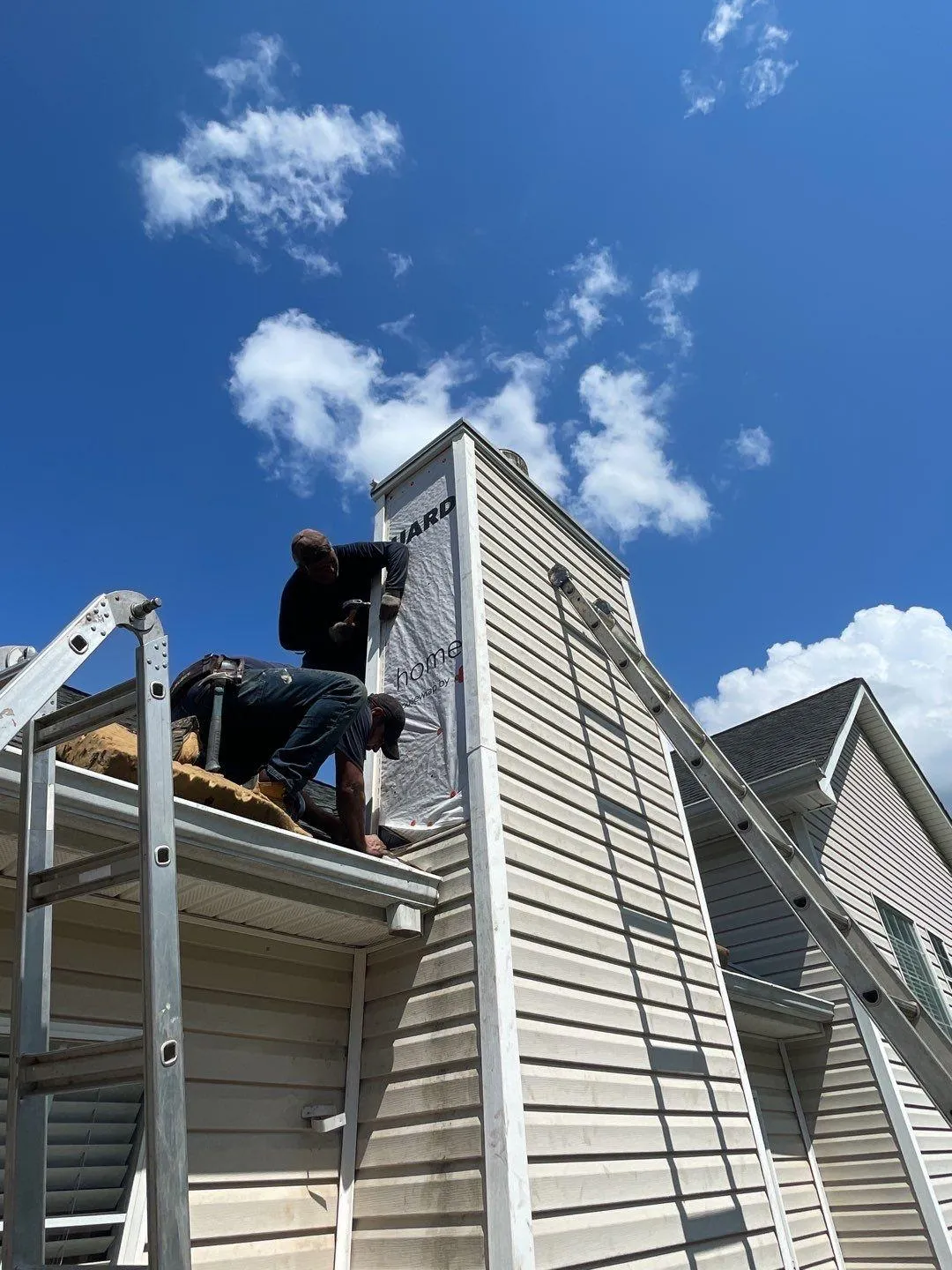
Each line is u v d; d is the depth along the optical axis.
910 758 10.32
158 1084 1.23
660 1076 3.49
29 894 1.59
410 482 5.04
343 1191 2.88
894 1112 5.94
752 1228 3.53
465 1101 2.77
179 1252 1.14
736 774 3.90
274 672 3.15
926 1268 5.43
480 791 3.38
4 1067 2.30
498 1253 2.41
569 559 5.37
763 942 6.98
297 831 2.77
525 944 3.13
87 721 1.66
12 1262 1.30
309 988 3.20
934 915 9.38
